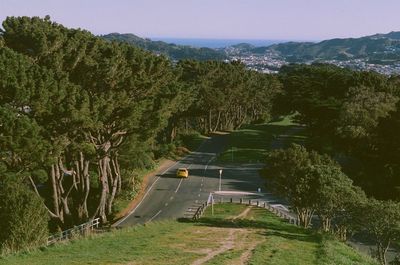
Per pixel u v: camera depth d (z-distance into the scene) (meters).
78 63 39.28
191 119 122.81
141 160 68.38
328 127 74.38
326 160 40.28
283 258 24.48
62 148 35.88
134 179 62.66
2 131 30.39
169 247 25.41
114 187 52.00
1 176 30.08
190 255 23.48
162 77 47.97
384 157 60.59
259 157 83.69
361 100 69.31
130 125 41.41
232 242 27.88
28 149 31.09
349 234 43.12
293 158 37.97
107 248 24.42
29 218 25.09
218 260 22.61
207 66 102.56
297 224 41.09
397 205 31.92
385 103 68.12
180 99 49.97
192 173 73.38
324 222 38.59
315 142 76.75
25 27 37.25
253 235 30.89
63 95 33.97
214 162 82.12
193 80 95.62
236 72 113.69
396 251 38.56
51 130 34.56
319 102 76.00
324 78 92.44
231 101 113.62
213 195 59.75
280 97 94.12
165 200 57.59
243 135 104.94
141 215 50.78
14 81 30.81
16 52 34.66
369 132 62.28
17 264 20.03
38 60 37.62
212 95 97.88
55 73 36.06
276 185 38.78
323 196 34.00
